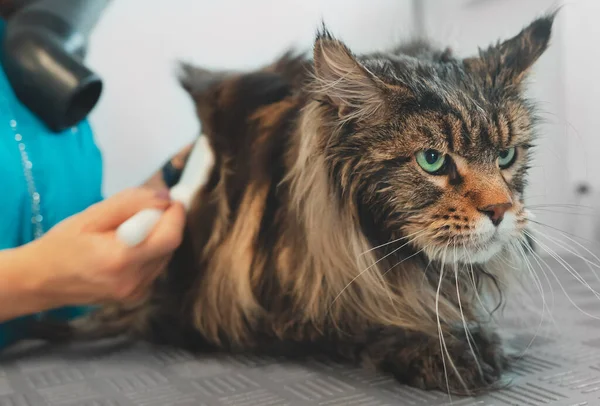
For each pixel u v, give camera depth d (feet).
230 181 3.00
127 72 5.67
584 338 2.96
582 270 4.43
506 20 4.58
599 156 4.65
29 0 3.73
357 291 2.66
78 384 2.62
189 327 3.13
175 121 5.86
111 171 5.78
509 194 2.59
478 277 2.83
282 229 2.78
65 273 2.57
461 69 2.73
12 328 3.51
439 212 2.52
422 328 2.63
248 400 2.28
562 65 4.57
